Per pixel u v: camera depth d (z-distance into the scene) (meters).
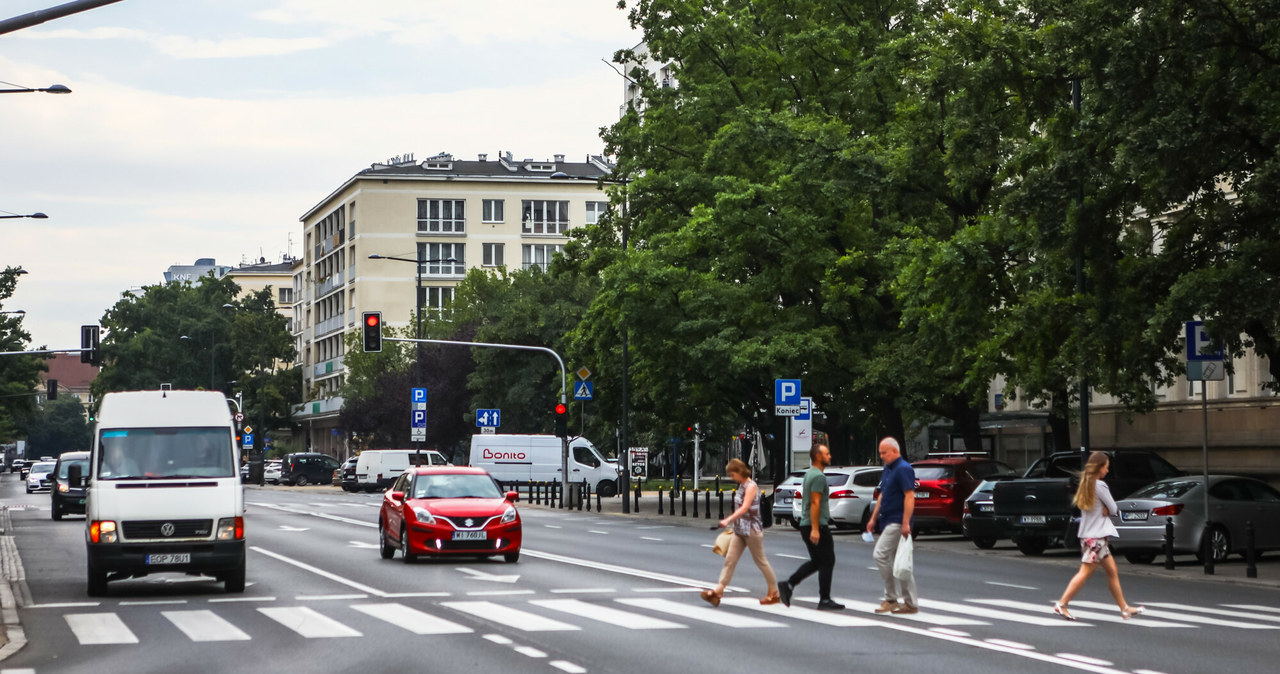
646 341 42.56
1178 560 26.81
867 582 20.83
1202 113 22.12
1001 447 50.03
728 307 40.88
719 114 43.88
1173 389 41.50
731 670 11.70
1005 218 27.83
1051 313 27.02
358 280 113.19
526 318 74.50
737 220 38.53
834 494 36.22
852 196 36.50
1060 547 29.78
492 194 115.38
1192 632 14.41
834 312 38.53
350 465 78.62
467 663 12.16
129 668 12.08
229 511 19.44
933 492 33.38
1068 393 32.44
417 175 114.25
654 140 45.81
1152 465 30.69
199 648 13.38
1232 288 22.28
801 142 37.84
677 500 59.88
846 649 13.02
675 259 43.12
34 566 25.25
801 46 40.41
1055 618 15.81
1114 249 26.08
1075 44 23.67
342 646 13.40
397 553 27.78
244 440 91.81
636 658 12.45
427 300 114.06
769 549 29.00
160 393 20.75
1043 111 27.39
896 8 41.78
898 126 36.94
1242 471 38.22
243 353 125.56
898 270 35.31
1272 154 22.45
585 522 42.00
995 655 12.59
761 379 42.34
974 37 27.73
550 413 74.31
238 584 19.67
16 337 87.94
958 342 30.58
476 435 68.12
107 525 19.06
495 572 22.80
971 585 20.59
